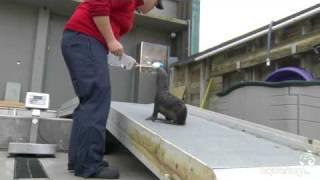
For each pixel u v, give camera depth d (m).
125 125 1.91
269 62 3.98
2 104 5.07
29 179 1.55
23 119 2.54
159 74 2.07
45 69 6.50
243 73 4.62
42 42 6.42
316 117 2.82
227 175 1.09
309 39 3.54
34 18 6.52
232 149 1.53
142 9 2.12
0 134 2.48
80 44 1.65
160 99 2.05
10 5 6.39
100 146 1.61
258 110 3.11
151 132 1.58
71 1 6.31
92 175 1.58
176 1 7.44
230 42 4.67
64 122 2.60
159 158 1.47
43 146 2.23
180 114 2.04
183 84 6.01
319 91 2.84
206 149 1.45
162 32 7.55
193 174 1.19
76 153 1.61
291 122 2.80
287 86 2.87
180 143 1.51
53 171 1.75
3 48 6.26
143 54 6.70
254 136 2.04
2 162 1.98
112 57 1.80
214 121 2.51
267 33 4.03
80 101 1.67
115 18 1.77
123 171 1.87
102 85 1.61
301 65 3.68
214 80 5.23
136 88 6.85
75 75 1.64
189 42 7.07
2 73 6.20
